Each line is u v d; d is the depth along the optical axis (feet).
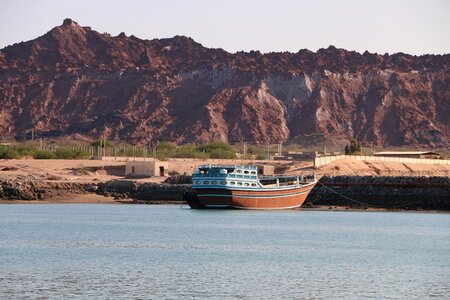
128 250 605.73
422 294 442.09
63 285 451.53
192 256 576.20
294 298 428.15
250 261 555.69
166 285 457.27
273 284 466.29
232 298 425.69
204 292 439.63
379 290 452.35
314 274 503.61
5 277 472.85
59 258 555.69
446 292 447.83
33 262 534.78
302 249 629.92
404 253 613.11
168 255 579.48
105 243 652.89
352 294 440.45
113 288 445.78
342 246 655.76
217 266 529.04
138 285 455.63
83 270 503.20
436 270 525.34
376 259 576.20
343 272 513.04
